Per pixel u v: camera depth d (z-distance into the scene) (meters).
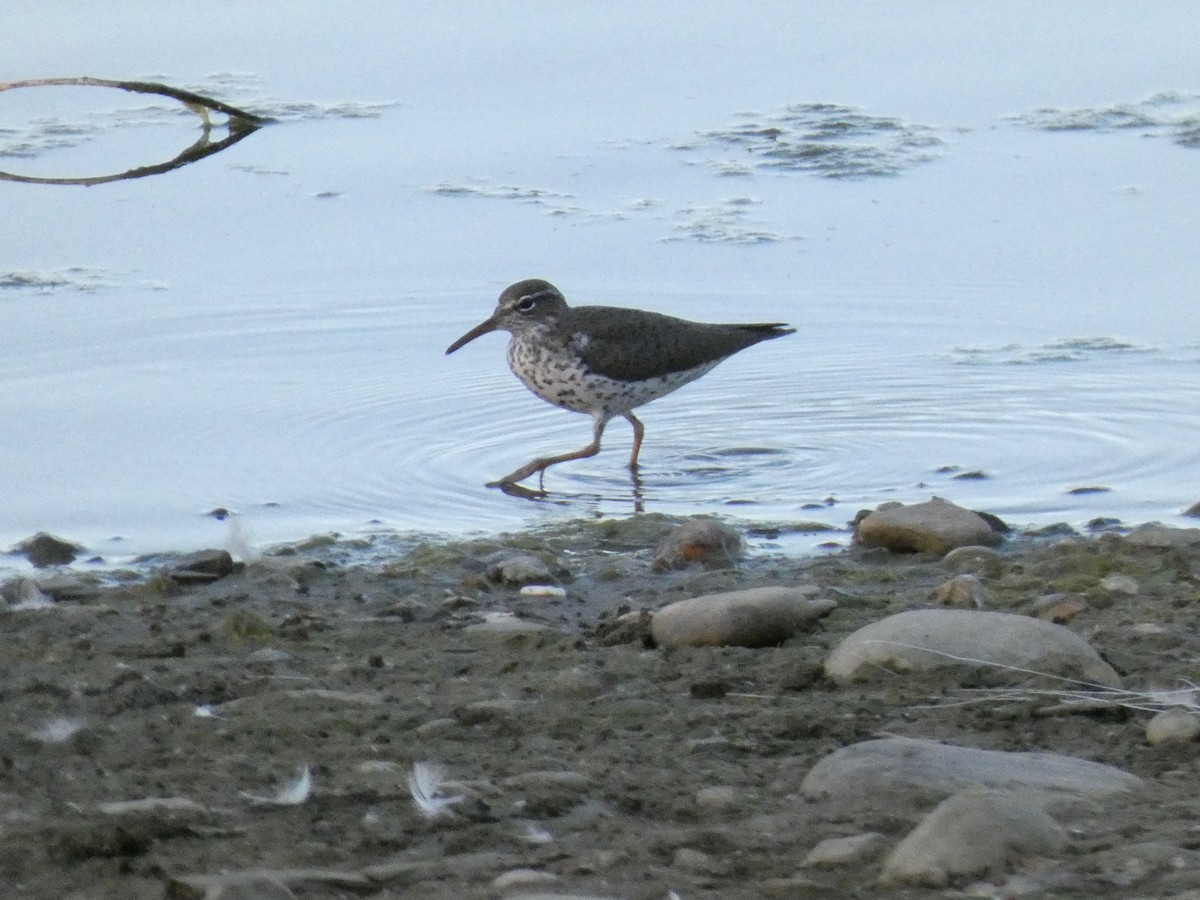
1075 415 14.55
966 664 8.36
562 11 25.16
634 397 14.69
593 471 14.02
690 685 8.45
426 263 17.84
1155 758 7.30
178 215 18.84
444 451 14.27
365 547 12.08
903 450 14.09
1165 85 22.44
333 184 19.69
